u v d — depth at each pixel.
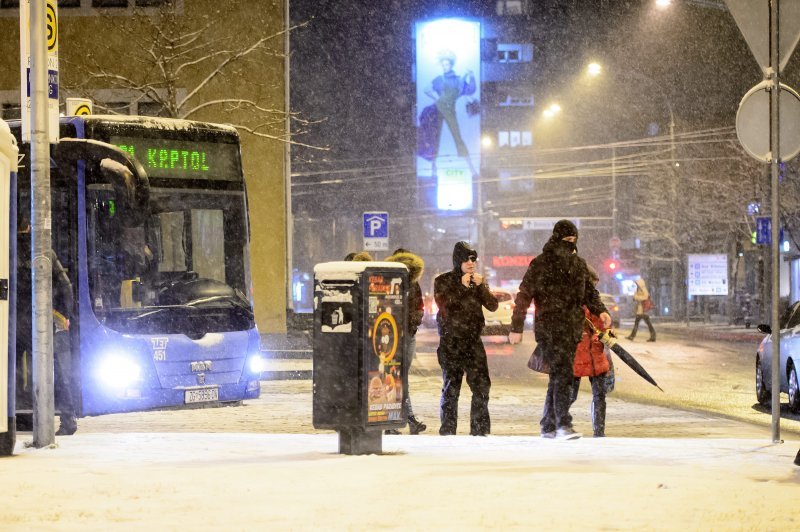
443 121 121.19
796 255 51.62
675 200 63.59
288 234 38.28
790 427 15.77
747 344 40.78
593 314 12.41
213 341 16.23
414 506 6.47
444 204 120.19
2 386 9.90
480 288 12.70
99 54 36.31
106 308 15.52
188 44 36.47
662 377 25.42
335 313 9.39
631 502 6.59
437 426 15.77
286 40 38.00
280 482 7.45
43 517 6.12
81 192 15.55
